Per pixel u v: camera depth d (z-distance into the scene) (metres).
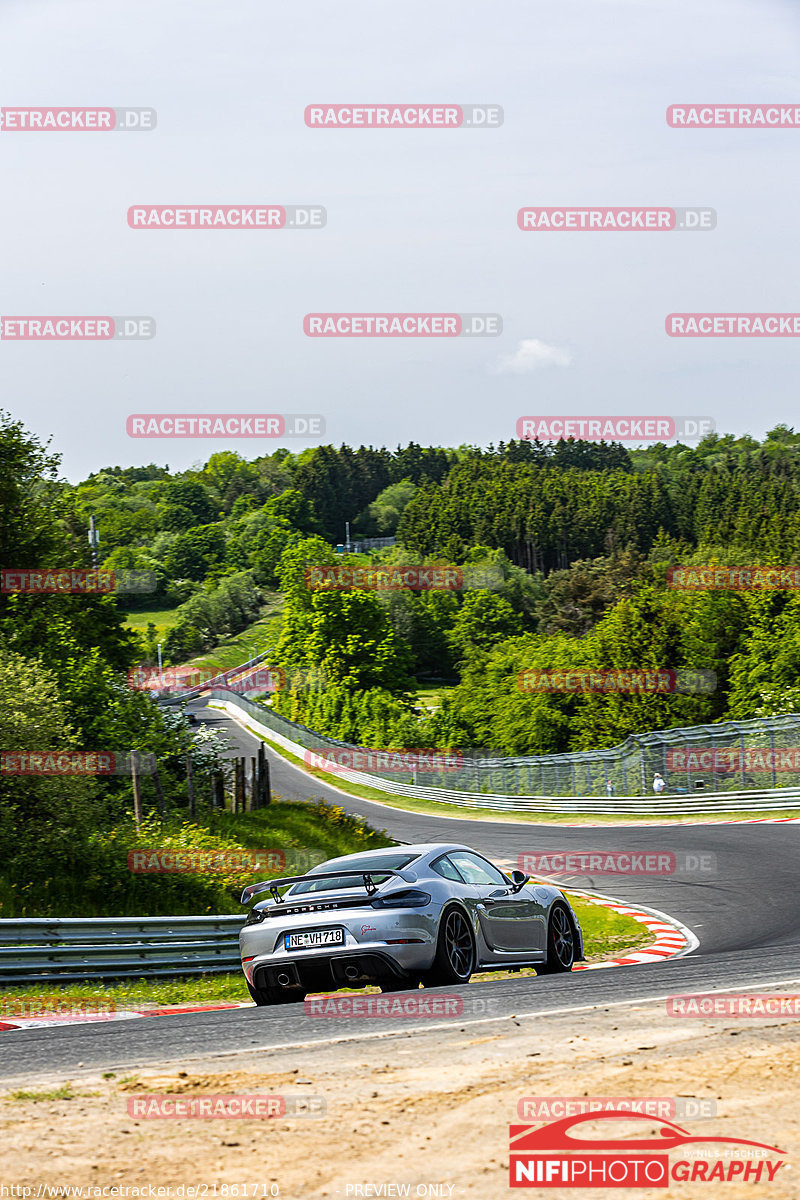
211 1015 11.27
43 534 50.00
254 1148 5.52
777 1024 8.16
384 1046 8.06
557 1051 7.46
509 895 14.27
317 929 12.48
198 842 33.38
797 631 89.69
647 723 94.62
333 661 151.50
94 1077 7.39
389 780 95.56
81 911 26.28
